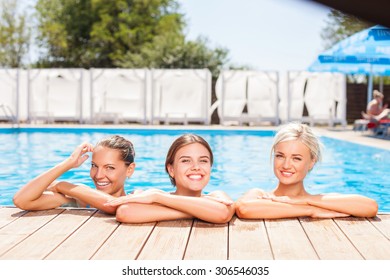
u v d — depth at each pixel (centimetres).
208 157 364
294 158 367
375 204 363
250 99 1939
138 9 3962
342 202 359
